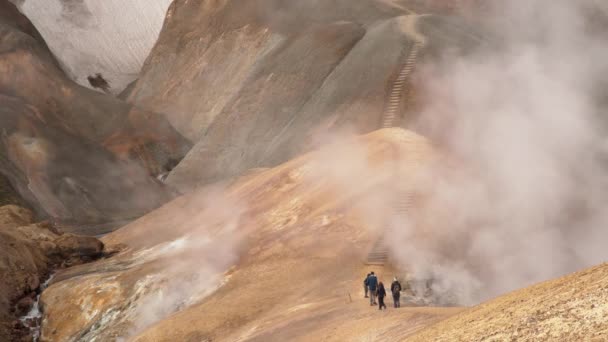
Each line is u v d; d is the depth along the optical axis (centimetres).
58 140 11250
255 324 3650
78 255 6000
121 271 5244
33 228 6297
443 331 1991
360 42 9481
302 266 4325
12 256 5475
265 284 4250
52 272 5756
